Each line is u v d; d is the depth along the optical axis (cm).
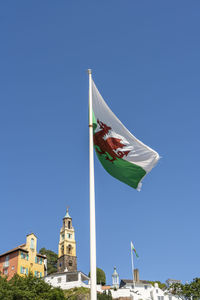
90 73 2234
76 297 8656
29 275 5872
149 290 11294
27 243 9844
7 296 5047
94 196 1861
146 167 2070
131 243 8594
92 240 1745
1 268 9456
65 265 11831
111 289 9956
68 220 12950
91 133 2045
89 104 2138
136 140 2088
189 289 8781
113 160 2130
